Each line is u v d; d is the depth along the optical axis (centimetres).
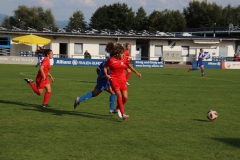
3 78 2241
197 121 991
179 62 5859
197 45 5900
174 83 2198
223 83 2286
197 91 1766
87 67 3991
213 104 1324
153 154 675
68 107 1181
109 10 9669
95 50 5484
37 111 1097
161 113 1104
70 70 3322
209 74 3266
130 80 2367
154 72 3397
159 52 5794
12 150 684
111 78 956
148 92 1666
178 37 5716
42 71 1156
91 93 1032
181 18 9544
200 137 811
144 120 988
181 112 1130
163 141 770
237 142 772
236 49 6122
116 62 952
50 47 5241
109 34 5591
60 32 5353
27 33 4966
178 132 855
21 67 3534
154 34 6153
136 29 9756
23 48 5025
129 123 945
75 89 1722
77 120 970
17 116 1010
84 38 5403
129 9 9738
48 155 658
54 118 991
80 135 805
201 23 9844
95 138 783
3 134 803
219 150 710
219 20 9869
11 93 1516
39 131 835
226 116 1077
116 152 684
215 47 5981
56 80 2203
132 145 734
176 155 672
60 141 753
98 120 976
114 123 940
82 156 655
